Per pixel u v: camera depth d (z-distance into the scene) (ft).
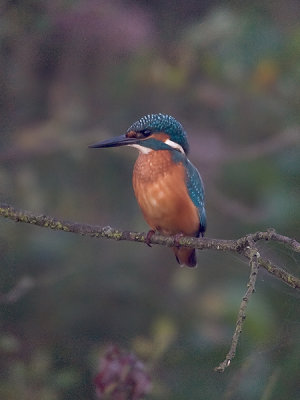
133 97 42.88
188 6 41.50
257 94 41.47
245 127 42.24
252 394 31.86
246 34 40.14
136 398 25.45
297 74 40.47
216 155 40.81
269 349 33.09
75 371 32.78
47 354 33.42
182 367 33.06
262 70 40.40
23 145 40.24
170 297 38.55
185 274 38.75
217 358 33.60
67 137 40.19
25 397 31.09
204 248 24.61
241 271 38.29
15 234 38.32
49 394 31.12
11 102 41.55
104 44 40.45
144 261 40.04
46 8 40.22
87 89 42.27
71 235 39.37
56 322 36.76
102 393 25.41
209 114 42.78
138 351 32.35
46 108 42.06
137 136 28.68
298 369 32.45
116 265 39.58
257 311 34.35
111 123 42.70
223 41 40.24
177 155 28.50
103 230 25.18
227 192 40.37
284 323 34.09
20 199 39.50
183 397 32.32
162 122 28.73
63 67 41.37
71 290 38.04
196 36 40.22
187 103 42.98
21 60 41.06
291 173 38.63
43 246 38.34
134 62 41.39
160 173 27.99
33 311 36.94
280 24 40.65
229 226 39.63
